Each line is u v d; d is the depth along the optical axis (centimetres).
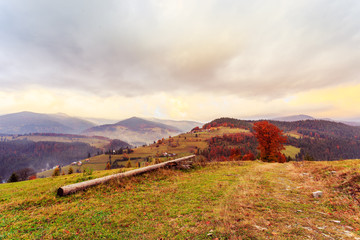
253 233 506
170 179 1464
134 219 679
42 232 602
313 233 500
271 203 792
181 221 633
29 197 1077
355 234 488
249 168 2042
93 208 829
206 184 1228
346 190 865
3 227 667
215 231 532
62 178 1859
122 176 1378
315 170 1452
